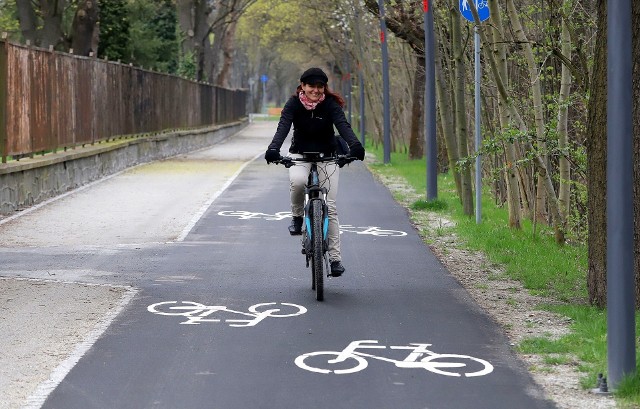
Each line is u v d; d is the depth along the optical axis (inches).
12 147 1871.3
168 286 1094.4
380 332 866.8
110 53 4933.6
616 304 675.4
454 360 768.9
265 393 673.0
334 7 4633.4
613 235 674.8
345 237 1526.8
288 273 1185.4
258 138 6304.1
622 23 668.7
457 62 1831.9
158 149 3720.5
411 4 2605.8
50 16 3644.2
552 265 1253.7
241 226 1648.6
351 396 666.8
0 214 1758.1
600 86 921.5
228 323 903.7
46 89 2139.5
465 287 1109.1
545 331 877.8
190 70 5777.6
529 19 1461.6
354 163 3533.5
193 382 701.3
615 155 671.8
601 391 675.4
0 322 903.7
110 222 1697.8
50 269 1206.3
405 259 1307.8
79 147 2576.3
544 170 1414.9
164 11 6141.7
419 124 3779.5
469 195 1894.7
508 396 668.7
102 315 937.5
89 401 653.9
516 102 1553.9
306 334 858.8
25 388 687.1
